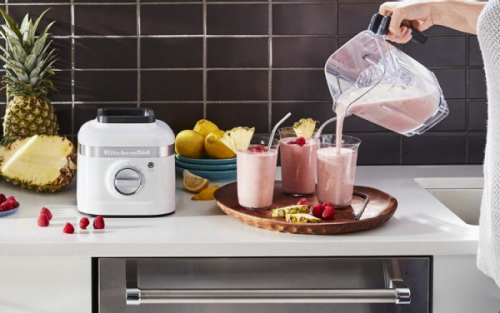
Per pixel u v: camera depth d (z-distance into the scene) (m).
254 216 1.65
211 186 2.04
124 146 1.72
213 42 2.28
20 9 2.24
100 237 1.59
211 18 2.27
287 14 2.27
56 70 2.27
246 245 1.57
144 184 1.74
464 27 1.75
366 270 1.60
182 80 2.29
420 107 1.61
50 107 2.18
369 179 2.15
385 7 1.76
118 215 1.75
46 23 2.25
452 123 2.33
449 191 2.17
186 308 1.62
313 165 1.90
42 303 1.59
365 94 1.61
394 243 1.57
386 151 2.34
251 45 2.28
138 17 2.26
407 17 1.72
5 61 2.17
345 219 1.67
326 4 2.26
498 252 1.39
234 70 2.29
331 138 1.80
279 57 2.29
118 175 1.73
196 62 2.29
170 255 1.57
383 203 1.79
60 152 1.97
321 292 1.58
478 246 1.55
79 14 2.25
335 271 1.60
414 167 2.31
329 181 1.75
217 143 2.09
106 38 2.27
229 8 2.26
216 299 1.58
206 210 1.82
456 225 1.69
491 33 1.34
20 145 1.97
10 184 2.06
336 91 1.70
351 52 1.67
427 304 1.61
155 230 1.65
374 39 1.65
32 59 2.13
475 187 2.16
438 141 2.34
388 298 1.58
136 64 2.28
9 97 2.28
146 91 2.29
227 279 1.60
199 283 1.60
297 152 1.88
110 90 2.29
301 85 2.30
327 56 2.29
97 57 2.27
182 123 2.31
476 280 1.61
